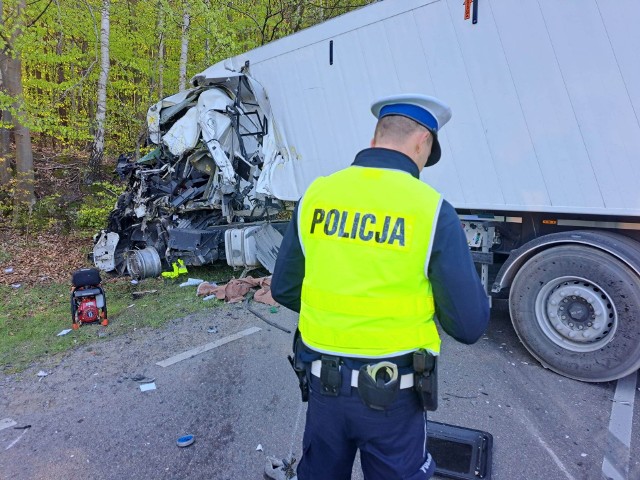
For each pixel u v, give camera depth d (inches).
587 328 117.2
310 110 185.0
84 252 310.5
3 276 256.1
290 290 60.4
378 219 49.4
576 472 85.6
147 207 267.0
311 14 423.8
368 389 47.8
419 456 53.1
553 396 112.1
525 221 140.3
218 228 240.2
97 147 426.3
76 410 112.5
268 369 130.0
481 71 132.1
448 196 144.6
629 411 104.9
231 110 231.1
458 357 134.4
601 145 114.3
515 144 128.6
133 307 192.9
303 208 56.4
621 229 124.1
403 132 53.4
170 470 89.7
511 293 130.3
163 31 435.2
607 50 110.3
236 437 99.3
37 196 395.5
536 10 119.9
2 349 152.3
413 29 145.2
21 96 328.8
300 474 58.6
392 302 48.1
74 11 428.5
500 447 93.1
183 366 134.0
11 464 92.8
